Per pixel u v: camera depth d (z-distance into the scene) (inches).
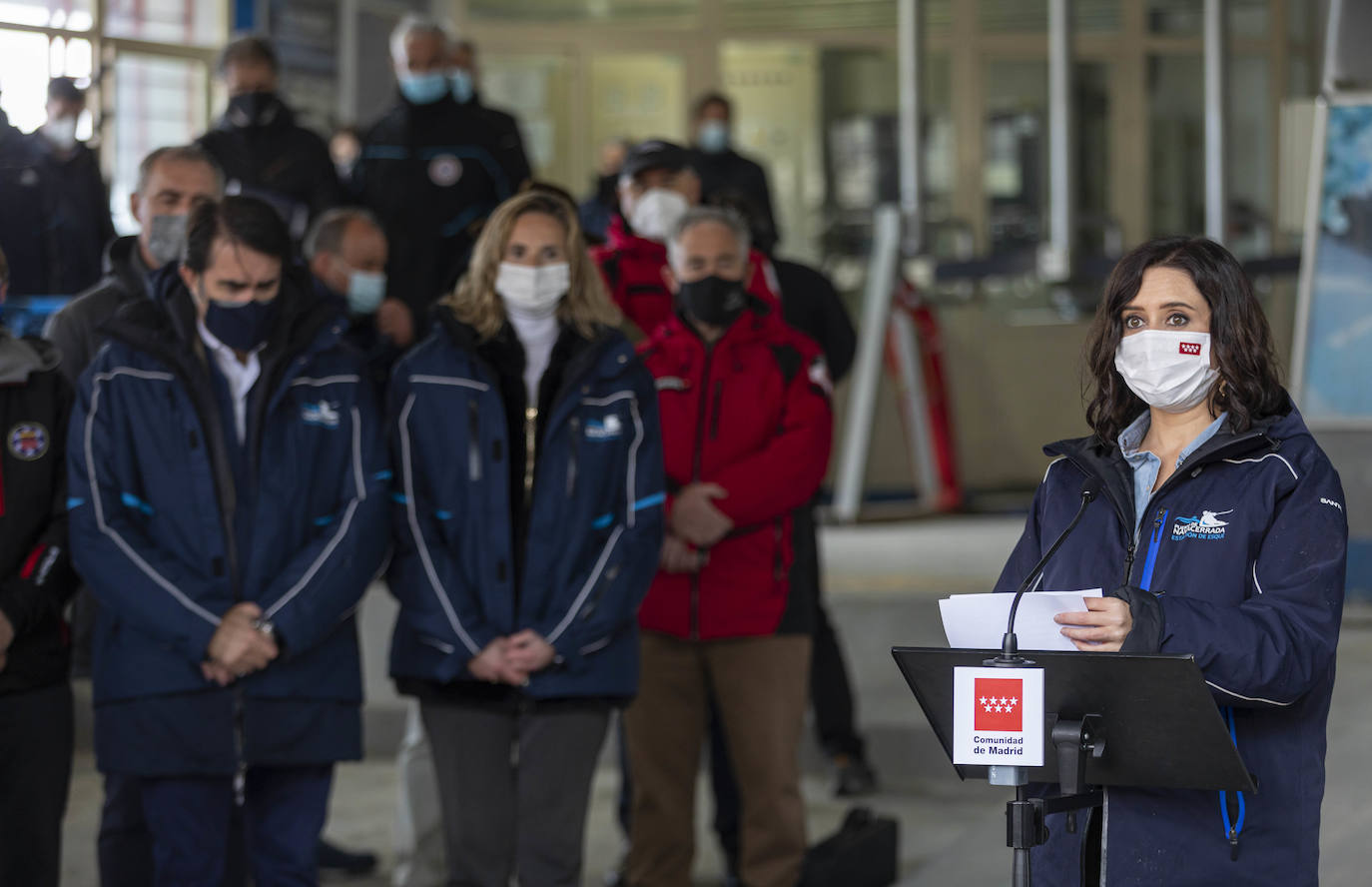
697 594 286.2
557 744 247.1
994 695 148.6
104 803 269.1
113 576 232.1
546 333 257.3
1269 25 773.9
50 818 237.1
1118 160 768.9
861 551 569.9
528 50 755.4
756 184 470.6
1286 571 159.3
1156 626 151.8
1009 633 151.5
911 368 685.9
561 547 249.3
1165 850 159.8
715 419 289.4
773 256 345.1
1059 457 180.2
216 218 237.0
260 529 239.9
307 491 243.9
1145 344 165.3
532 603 247.4
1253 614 154.6
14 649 232.7
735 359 292.0
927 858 349.4
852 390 723.4
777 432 292.0
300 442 243.6
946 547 580.7
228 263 235.1
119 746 235.5
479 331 252.8
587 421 252.4
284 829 243.9
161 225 267.9
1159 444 172.7
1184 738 147.6
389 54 709.3
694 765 295.4
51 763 237.0
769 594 287.9
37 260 429.4
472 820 248.5
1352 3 449.1
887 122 761.0
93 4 570.6
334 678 243.9
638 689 265.9
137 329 239.9
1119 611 152.2
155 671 234.8
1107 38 765.3
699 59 760.3
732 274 287.9
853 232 761.6
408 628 251.6
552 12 757.3
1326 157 448.8
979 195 762.8
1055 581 172.1
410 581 248.5
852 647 444.1
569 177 761.6
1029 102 764.0
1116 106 768.3
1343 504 162.4
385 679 441.4
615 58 760.3
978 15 759.7
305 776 244.2
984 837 335.0
